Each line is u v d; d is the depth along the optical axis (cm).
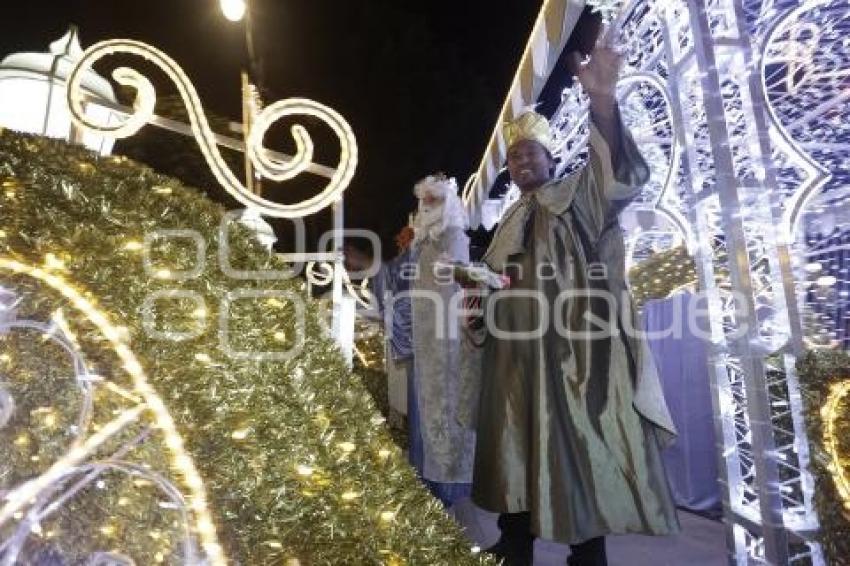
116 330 161
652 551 321
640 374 245
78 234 163
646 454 240
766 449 243
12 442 165
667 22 309
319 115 199
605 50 235
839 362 225
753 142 272
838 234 448
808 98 394
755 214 268
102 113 253
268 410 174
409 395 364
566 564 280
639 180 235
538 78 335
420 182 354
